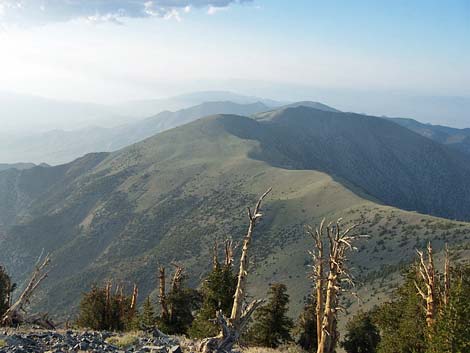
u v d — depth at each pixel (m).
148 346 13.98
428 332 23.50
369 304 67.62
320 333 24.41
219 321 14.73
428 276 24.66
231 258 32.59
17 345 12.40
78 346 13.08
